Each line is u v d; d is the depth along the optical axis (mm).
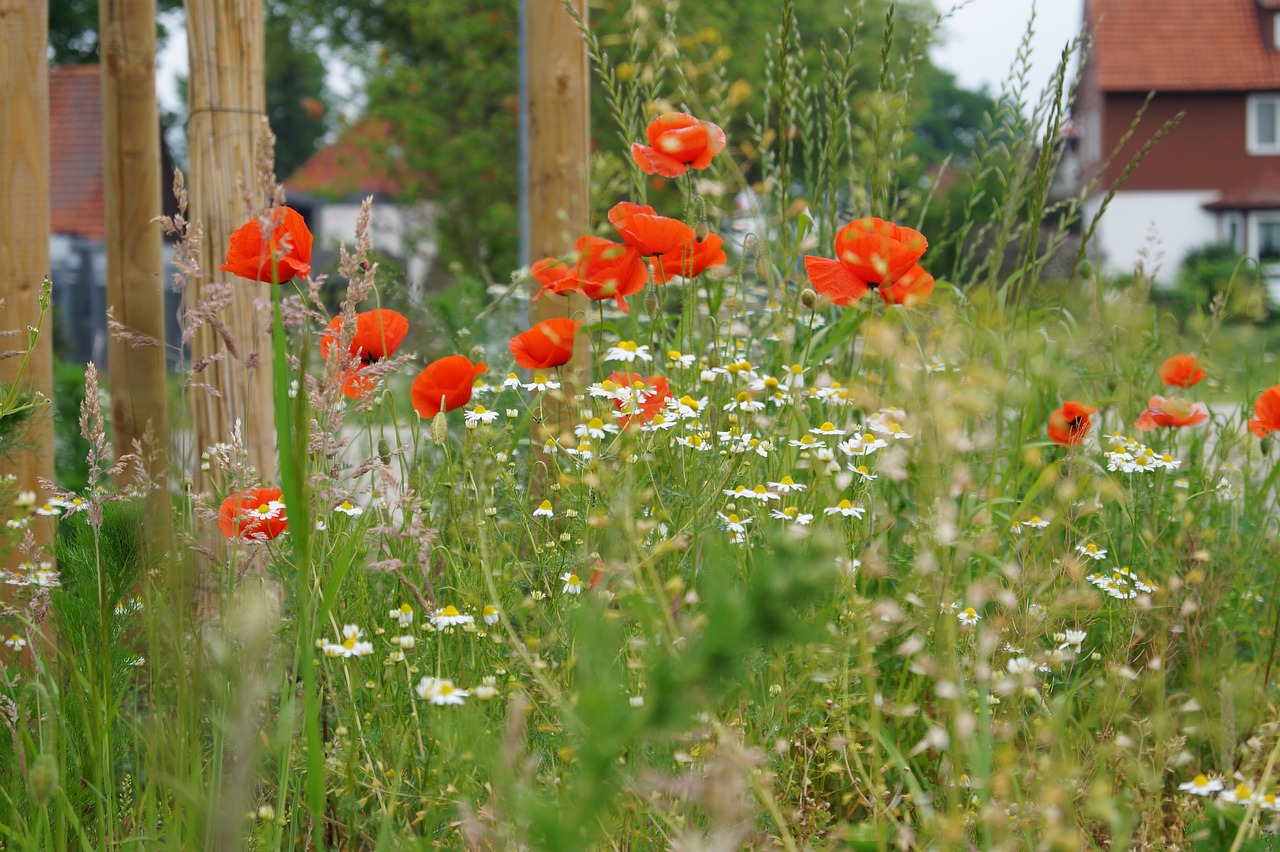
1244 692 2188
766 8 16688
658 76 3553
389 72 19031
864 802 1976
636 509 2145
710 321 2885
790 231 3314
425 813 1784
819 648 1852
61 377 5668
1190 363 3148
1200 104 33375
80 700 1914
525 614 2115
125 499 2020
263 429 3287
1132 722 2080
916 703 2271
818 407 2846
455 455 2674
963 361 2760
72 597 2004
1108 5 34562
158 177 3184
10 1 3070
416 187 18734
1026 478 2854
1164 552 2553
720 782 1300
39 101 3086
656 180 9727
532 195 3801
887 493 2811
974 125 56531
